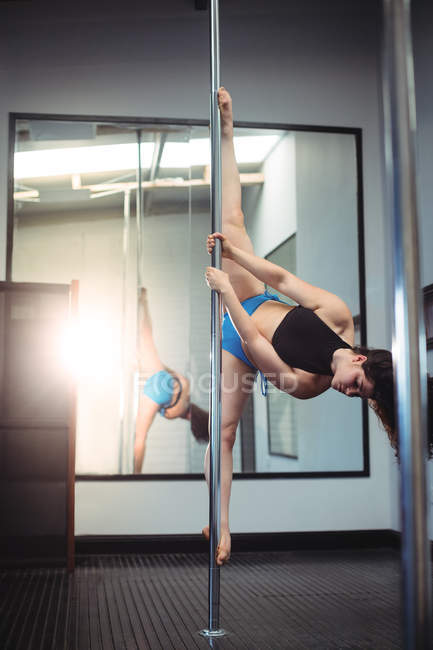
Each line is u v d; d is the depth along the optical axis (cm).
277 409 422
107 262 416
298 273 430
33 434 354
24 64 429
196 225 426
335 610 266
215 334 232
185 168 431
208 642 220
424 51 397
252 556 397
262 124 443
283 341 228
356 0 466
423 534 100
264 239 428
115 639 224
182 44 445
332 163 446
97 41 438
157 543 404
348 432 429
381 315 438
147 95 437
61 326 364
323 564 370
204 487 411
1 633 231
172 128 436
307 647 216
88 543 399
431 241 376
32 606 270
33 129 425
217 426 231
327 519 422
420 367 102
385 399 205
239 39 452
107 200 422
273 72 451
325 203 440
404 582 100
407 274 103
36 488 352
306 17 461
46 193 419
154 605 273
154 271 418
